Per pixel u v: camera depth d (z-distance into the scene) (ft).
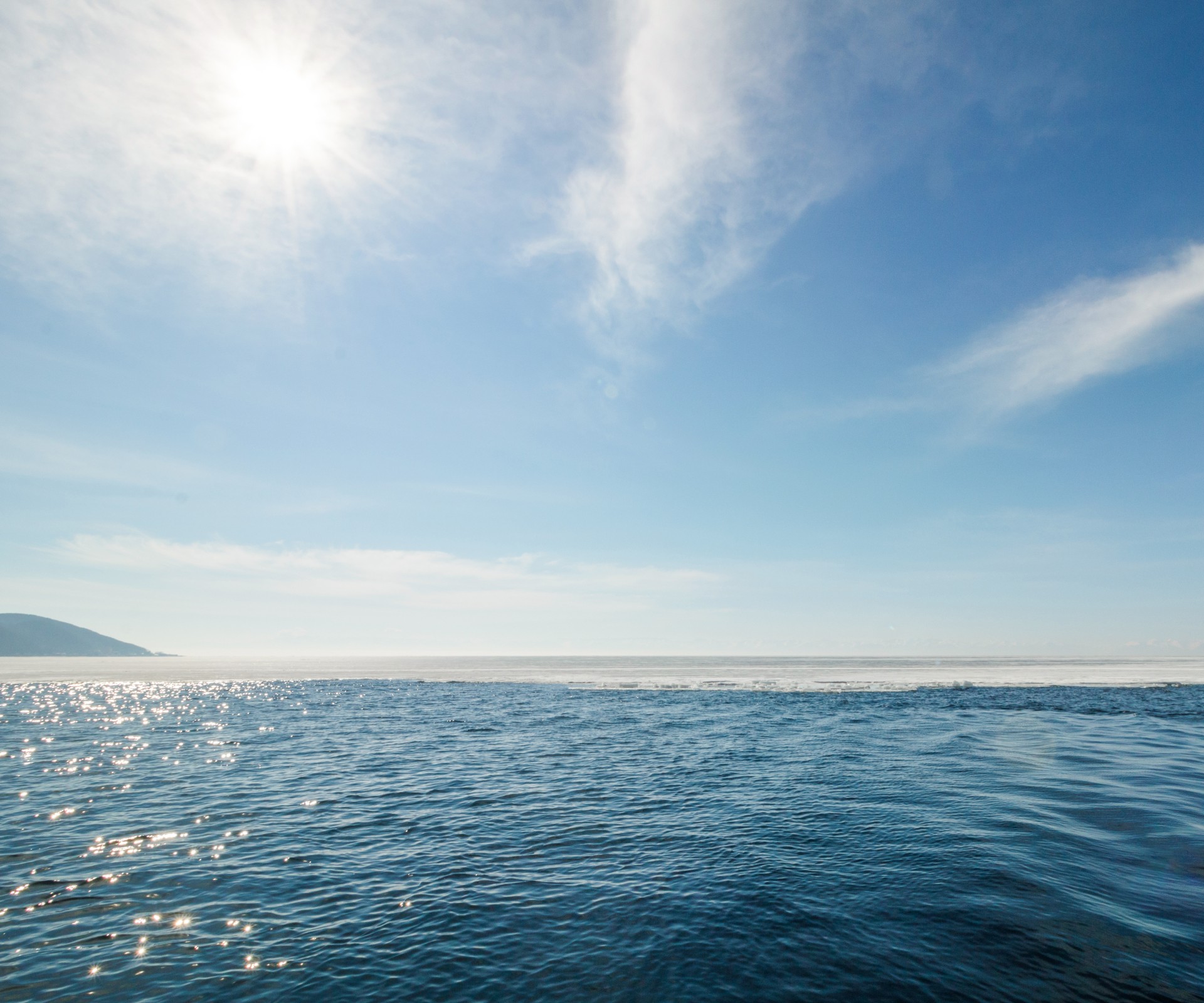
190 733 119.34
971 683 255.29
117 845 50.55
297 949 33.22
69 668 545.03
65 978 30.48
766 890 39.58
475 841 50.75
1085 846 45.57
